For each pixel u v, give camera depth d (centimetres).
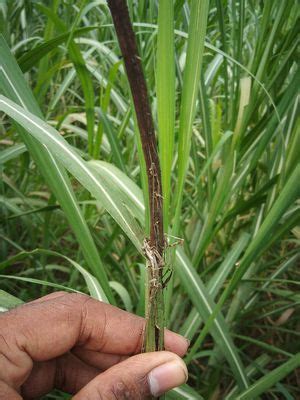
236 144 23
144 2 27
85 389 14
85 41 33
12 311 16
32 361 15
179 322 27
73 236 38
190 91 13
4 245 33
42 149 16
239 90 25
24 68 23
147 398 13
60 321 16
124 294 24
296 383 29
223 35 23
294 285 34
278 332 30
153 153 9
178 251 21
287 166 23
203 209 29
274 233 24
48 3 50
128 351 18
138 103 8
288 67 24
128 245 27
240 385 20
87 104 27
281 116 22
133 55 7
